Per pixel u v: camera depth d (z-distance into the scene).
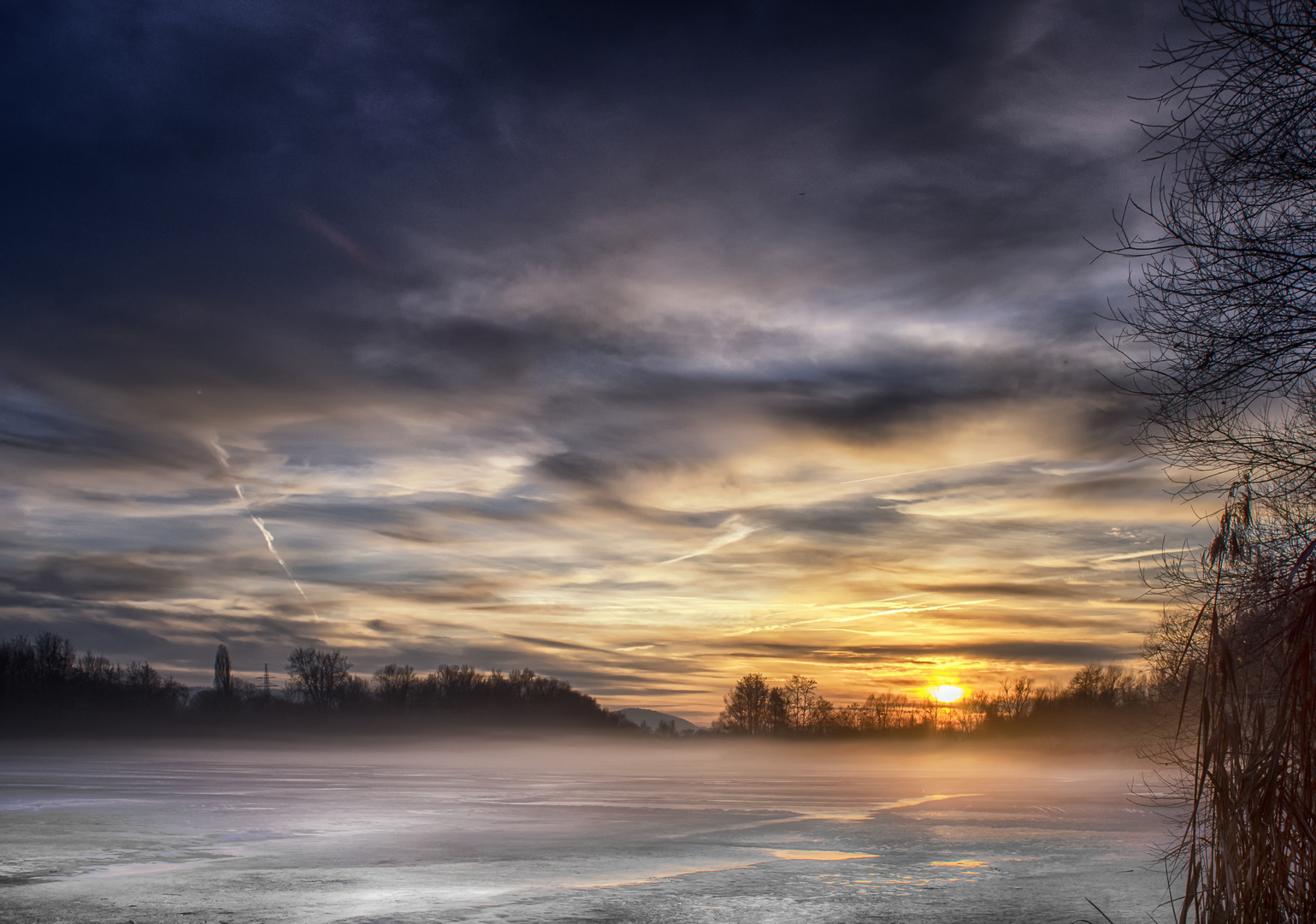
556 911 15.20
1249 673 8.84
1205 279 8.65
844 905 15.76
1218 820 8.65
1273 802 8.23
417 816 33.88
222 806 37.66
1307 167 8.20
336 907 15.62
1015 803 41.31
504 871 20.11
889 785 56.41
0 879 19.06
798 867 20.83
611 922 14.24
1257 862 8.30
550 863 21.38
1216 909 8.55
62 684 160.88
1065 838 26.78
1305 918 8.02
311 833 27.92
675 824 31.39
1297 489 8.96
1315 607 8.21
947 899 16.36
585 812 36.19
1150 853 23.34
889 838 27.11
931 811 36.72
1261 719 8.62
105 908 15.60
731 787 54.38
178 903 16.00
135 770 70.56
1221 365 8.84
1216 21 8.16
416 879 18.98
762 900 16.30
